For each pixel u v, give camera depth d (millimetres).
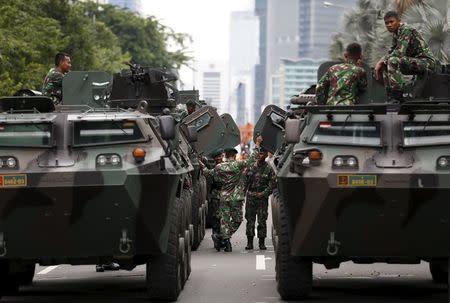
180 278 33094
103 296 33562
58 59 42531
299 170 29234
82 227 29609
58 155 29797
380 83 32812
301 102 39500
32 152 29828
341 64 32438
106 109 33000
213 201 48812
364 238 29609
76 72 42281
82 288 35719
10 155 29531
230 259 44562
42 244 29891
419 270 39812
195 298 32656
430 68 32062
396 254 29938
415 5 73688
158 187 29359
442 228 29266
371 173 28859
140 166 29375
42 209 29297
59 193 29094
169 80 41531
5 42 81375
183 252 33906
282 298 32094
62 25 113812
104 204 29297
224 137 57062
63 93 42156
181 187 32375
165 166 29641
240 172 48000
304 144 29938
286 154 31672
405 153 29438
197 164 47969
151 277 31359
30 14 96312
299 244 29906
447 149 29500
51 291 35062
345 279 37281
